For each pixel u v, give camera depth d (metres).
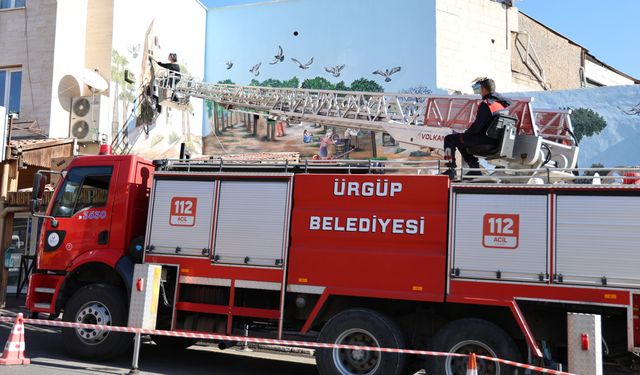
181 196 8.34
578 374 6.22
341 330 7.32
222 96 18.67
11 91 18.91
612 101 19.30
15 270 16.36
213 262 8.01
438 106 12.98
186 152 9.15
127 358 9.01
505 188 7.00
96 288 8.50
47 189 13.97
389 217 7.37
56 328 11.24
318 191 7.71
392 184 7.43
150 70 21.91
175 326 8.20
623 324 6.71
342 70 25.03
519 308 6.77
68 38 19.12
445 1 24.00
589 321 6.25
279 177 7.92
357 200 7.55
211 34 27.16
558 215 6.75
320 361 7.36
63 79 18.78
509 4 25.36
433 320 7.52
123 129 20.34
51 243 8.95
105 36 19.89
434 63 23.50
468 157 8.30
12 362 7.88
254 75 26.30
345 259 7.45
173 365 8.78
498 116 7.95
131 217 8.73
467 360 6.83
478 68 24.34
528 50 26.09
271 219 7.84
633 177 6.76
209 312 8.07
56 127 18.47
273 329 8.38
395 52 24.25
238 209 8.03
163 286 8.33
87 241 8.77
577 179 7.41
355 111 14.98
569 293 6.55
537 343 6.87
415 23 24.03
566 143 10.16
